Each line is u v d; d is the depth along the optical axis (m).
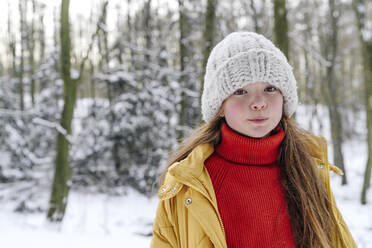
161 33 10.12
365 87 7.68
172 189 0.93
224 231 0.89
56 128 5.12
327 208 1.03
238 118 0.87
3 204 7.06
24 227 5.02
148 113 8.51
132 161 8.46
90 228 5.63
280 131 0.98
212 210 0.89
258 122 0.85
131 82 8.58
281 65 0.89
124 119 8.45
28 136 9.08
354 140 17.69
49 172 8.12
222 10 9.08
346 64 21.39
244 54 0.86
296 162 1.02
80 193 8.02
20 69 11.37
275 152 0.99
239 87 0.85
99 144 8.44
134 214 6.68
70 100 5.22
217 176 0.97
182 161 0.97
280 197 0.97
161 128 8.48
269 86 0.88
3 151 8.39
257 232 0.91
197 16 9.48
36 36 14.11
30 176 8.13
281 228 0.94
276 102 0.87
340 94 18.16
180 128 7.15
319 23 12.04
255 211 0.92
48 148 9.27
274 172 0.99
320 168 1.10
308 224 0.95
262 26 9.21
